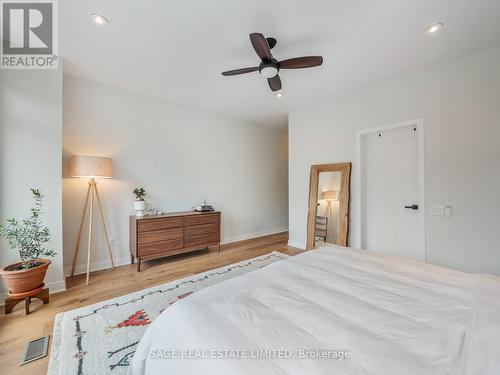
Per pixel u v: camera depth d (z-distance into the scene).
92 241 3.14
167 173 3.89
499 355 0.73
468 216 2.48
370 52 2.41
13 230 2.16
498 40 2.20
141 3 1.76
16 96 2.31
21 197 2.31
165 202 3.87
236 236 4.97
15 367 1.48
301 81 3.09
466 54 2.44
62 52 2.45
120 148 3.38
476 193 2.43
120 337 1.75
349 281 1.34
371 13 1.85
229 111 4.44
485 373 0.68
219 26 2.03
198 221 3.75
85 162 2.73
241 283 1.34
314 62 2.08
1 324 1.93
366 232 3.46
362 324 0.94
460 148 2.52
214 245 4.08
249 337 0.87
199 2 1.75
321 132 3.93
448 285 1.28
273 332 0.89
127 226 3.45
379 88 3.19
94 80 3.12
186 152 4.14
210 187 4.51
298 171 4.31
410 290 1.23
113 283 2.73
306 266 1.60
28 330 1.85
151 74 2.94
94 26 2.04
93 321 1.95
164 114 3.84
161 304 2.23
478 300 1.06
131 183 3.49
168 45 2.32
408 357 0.76
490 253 2.35
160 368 0.92
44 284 2.29
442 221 2.65
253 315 1.01
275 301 1.12
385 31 2.07
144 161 3.63
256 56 2.52
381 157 3.28
